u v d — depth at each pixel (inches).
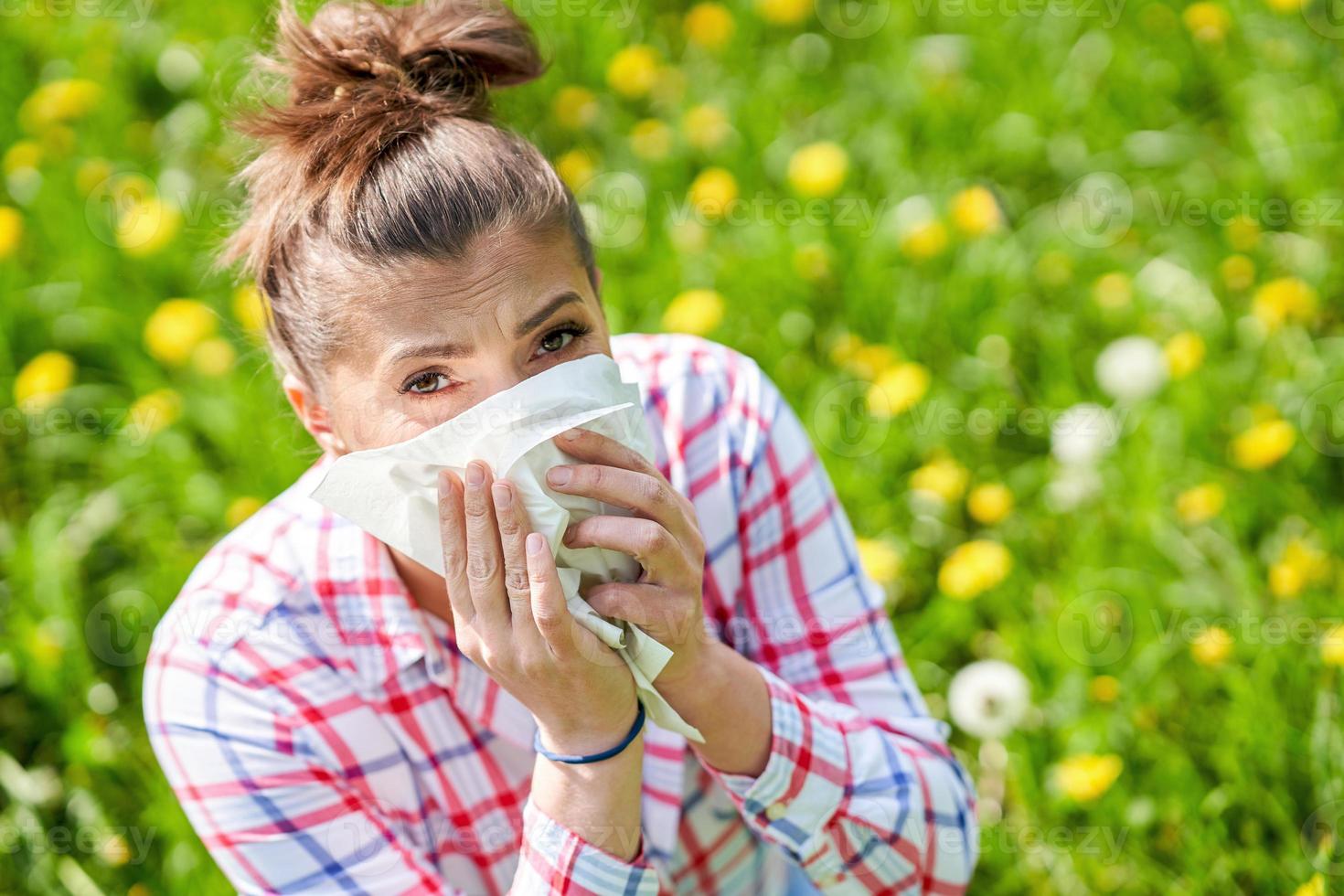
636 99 142.2
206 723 58.4
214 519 109.3
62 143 139.6
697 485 61.7
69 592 103.3
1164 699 88.7
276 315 54.4
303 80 56.2
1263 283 117.7
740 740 55.7
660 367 62.6
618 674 51.3
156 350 114.3
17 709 99.3
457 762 60.2
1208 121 136.1
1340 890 77.7
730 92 139.6
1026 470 105.0
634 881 53.7
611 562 50.5
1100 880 82.7
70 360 122.8
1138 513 98.1
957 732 91.7
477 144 51.5
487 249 49.5
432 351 49.9
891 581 97.4
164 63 146.9
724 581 62.7
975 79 139.6
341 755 58.6
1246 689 85.9
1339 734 82.9
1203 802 83.2
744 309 116.6
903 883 60.0
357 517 49.8
